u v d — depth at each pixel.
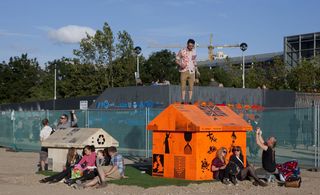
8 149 27.53
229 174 13.38
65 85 53.03
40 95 65.69
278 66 52.12
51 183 13.80
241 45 36.03
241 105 26.17
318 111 17.45
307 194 11.90
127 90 25.86
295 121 18.48
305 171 16.83
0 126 29.25
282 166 14.01
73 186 13.06
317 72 47.56
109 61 49.88
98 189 12.60
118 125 22.27
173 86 24.25
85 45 49.34
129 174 15.29
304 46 67.56
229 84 50.09
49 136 16.22
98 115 23.03
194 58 15.98
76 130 15.86
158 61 53.88
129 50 49.94
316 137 17.27
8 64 71.88
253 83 50.34
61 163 15.78
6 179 14.64
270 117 19.48
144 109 21.41
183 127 14.02
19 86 69.50
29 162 20.25
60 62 78.88
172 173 14.40
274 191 12.31
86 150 13.65
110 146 14.93
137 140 21.53
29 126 26.58
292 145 18.50
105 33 49.34
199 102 24.50
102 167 13.63
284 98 28.11
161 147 14.70
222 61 80.81
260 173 13.91
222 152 13.95
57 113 24.83
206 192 12.10
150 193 11.92
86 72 50.53
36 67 80.81
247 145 18.94
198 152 13.87
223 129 14.26
